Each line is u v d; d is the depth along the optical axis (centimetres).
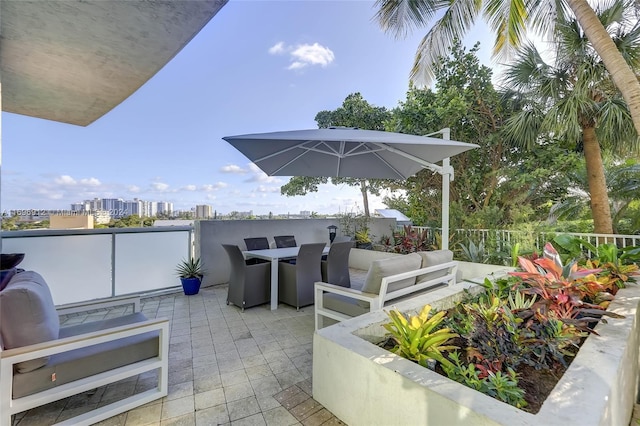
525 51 510
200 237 504
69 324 344
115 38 206
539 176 548
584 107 452
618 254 350
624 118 439
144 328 192
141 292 450
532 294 229
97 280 413
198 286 464
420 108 596
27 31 195
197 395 203
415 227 639
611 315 190
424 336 165
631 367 182
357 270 651
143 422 176
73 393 167
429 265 301
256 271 394
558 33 462
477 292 288
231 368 238
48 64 237
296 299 388
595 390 119
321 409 184
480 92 598
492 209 523
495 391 131
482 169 627
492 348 157
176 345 281
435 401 123
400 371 140
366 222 730
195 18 188
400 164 456
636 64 423
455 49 605
